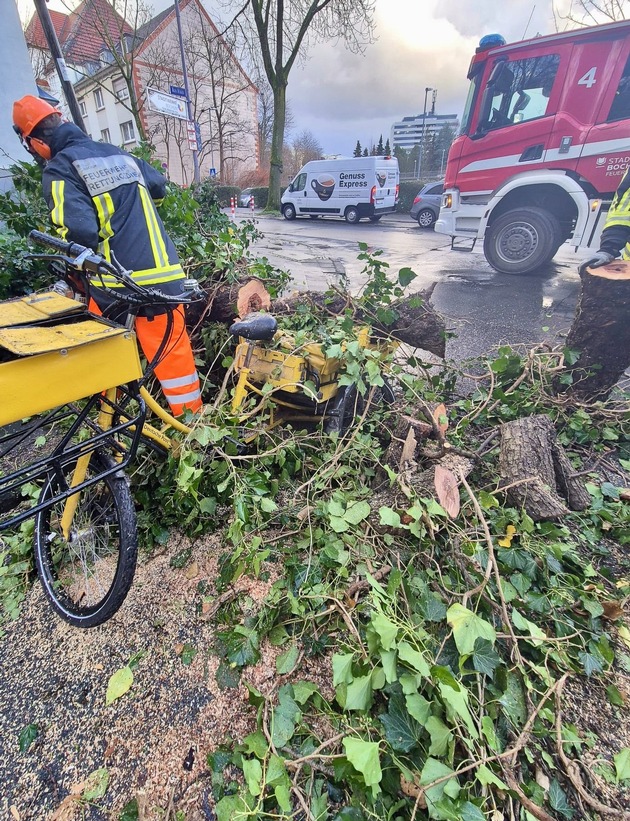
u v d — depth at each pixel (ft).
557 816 3.83
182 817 3.97
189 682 5.05
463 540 5.57
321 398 8.12
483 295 19.60
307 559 6.15
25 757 4.48
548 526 6.15
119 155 7.16
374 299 9.60
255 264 12.02
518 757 4.17
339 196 48.65
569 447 9.02
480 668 4.32
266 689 4.89
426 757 3.88
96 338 4.00
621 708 4.70
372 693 4.01
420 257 28.43
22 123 6.86
